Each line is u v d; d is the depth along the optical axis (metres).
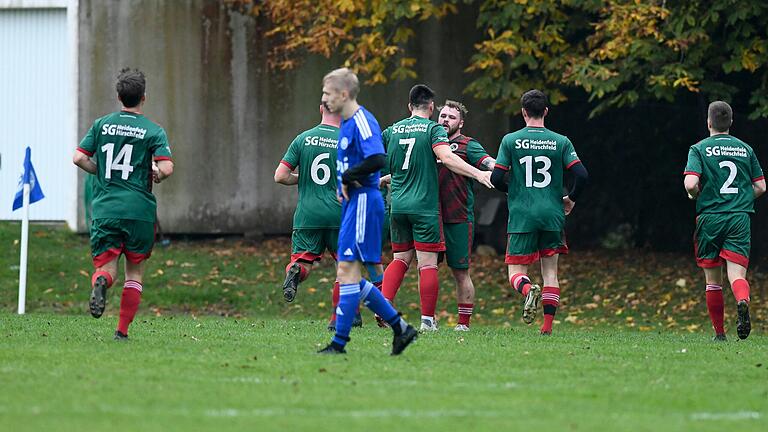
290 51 80.50
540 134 42.19
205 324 45.47
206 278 70.00
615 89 63.69
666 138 80.00
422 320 43.31
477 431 20.95
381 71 70.44
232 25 80.56
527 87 68.94
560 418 22.55
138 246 34.38
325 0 69.06
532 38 69.06
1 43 80.19
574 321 62.47
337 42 69.62
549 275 43.53
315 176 43.94
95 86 79.19
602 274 71.94
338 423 21.41
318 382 26.25
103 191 34.00
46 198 80.12
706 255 43.03
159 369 27.94
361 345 34.28
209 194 80.81
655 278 70.38
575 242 81.88
